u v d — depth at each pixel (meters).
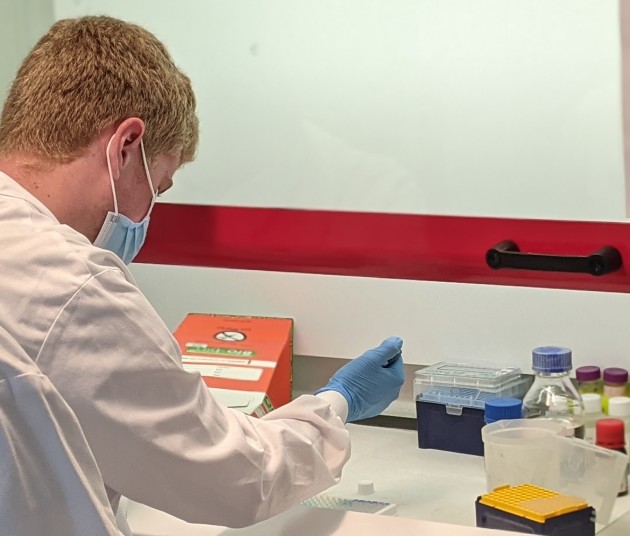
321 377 1.75
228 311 1.75
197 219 1.76
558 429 1.33
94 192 1.03
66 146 1.02
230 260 1.75
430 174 1.58
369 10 1.59
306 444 1.08
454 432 1.53
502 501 1.16
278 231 1.70
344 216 1.65
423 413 1.55
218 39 1.70
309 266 1.69
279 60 1.66
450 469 1.46
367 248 1.64
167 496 0.97
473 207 1.56
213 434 0.98
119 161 1.04
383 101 1.60
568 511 1.12
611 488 1.24
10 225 0.91
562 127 1.48
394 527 1.10
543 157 1.50
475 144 1.54
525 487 1.21
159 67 1.07
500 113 1.52
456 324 1.59
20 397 0.82
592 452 1.25
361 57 1.60
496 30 1.51
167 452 0.94
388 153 1.61
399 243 1.62
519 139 1.51
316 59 1.63
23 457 0.82
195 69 1.72
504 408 1.39
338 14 1.61
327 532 1.10
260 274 1.72
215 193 1.74
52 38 1.06
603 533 1.22
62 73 1.02
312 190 1.67
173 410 0.94
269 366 1.61
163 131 1.08
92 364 0.89
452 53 1.54
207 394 1.00
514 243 1.54
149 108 1.05
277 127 1.68
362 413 1.34
